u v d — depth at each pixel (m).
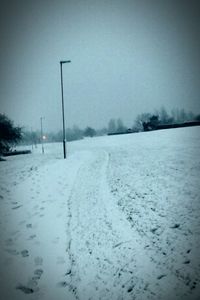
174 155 14.64
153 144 25.03
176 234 4.75
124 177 9.85
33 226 6.16
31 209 7.40
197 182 7.87
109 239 4.97
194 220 5.20
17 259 4.74
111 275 3.91
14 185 10.38
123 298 3.41
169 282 3.53
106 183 9.23
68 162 15.80
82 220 6.14
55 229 5.89
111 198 7.36
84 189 8.87
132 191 7.74
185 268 3.75
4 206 7.83
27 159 20.84
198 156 13.14
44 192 9.09
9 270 4.41
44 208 7.38
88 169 12.78
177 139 26.55
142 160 14.10
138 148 22.83
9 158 23.80
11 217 6.87
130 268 3.98
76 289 3.76
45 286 3.93
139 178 9.36
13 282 4.08
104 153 21.12
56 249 5.00
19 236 5.68
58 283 3.98
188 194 6.82
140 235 4.92
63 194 8.64
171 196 6.82
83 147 34.91
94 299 3.49
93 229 5.54
